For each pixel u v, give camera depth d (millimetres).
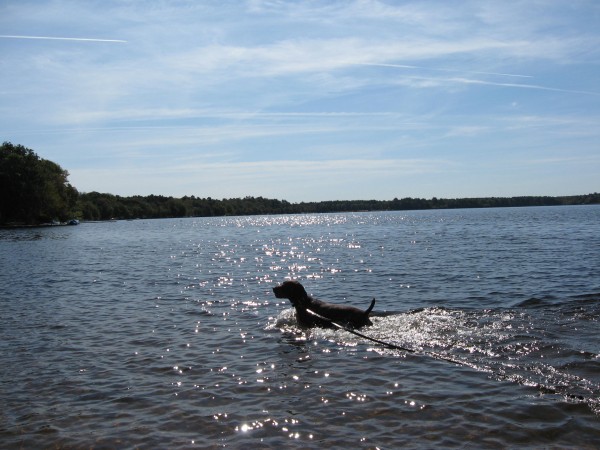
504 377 8031
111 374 8648
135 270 24859
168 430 6445
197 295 16781
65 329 11977
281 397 7469
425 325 11508
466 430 6254
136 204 169875
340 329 11461
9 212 88625
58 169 102625
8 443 6199
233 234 67562
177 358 9500
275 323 12328
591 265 21484
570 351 9188
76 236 62906
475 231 55531
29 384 8227
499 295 15117
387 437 6113
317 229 78375
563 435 6078
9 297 16875
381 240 45156
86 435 6359
